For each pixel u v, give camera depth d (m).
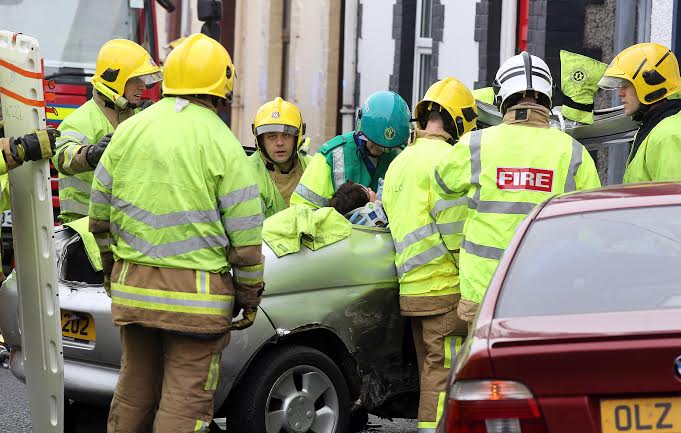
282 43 45.44
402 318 16.39
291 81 43.72
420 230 15.69
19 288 14.66
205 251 13.55
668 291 10.03
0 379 21.36
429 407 15.69
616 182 28.31
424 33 35.12
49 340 14.48
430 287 15.66
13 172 14.40
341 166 18.09
